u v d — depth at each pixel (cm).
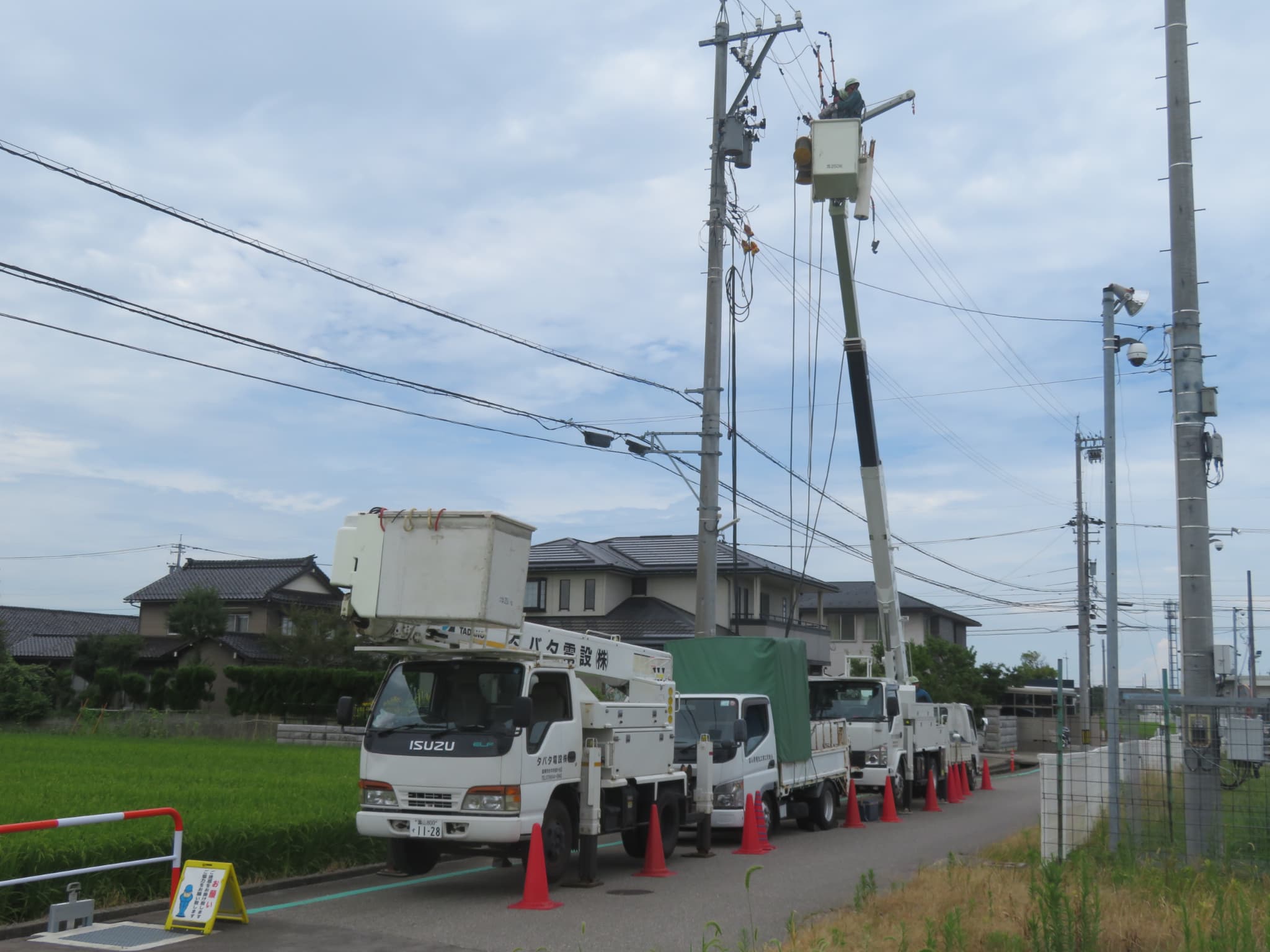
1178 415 1255
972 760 2900
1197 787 1134
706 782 1487
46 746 2761
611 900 1120
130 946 873
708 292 2006
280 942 904
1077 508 3916
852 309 1792
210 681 4000
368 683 3678
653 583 4125
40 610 5803
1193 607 1217
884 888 1176
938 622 6109
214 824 1200
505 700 1137
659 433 1983
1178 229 1276
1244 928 751
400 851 1227
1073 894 884
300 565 5153
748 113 2053
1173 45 1298
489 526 1131
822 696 2141
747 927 975
